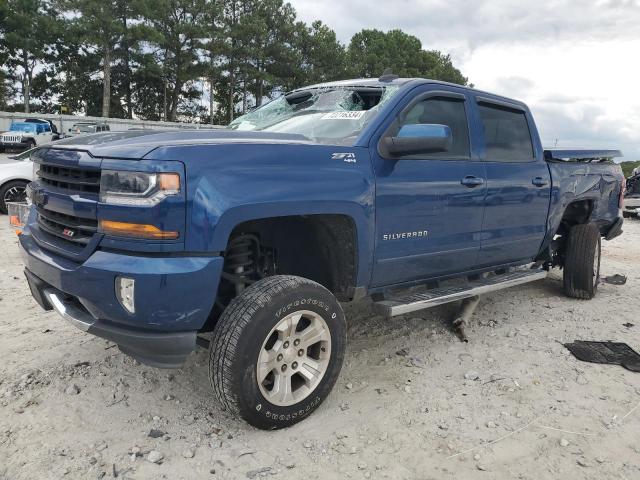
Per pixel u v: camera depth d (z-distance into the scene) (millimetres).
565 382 3568
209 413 3086
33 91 59031
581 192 5273
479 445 2838
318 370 3021
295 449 2762
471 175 3961
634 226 12336
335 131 3520
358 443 2826
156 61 48500
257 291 2764
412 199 3508
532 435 2938
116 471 2549
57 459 2619
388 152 3365
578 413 3176
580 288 5461
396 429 2965
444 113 3932
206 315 2639
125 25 45719
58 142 3125
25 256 3166
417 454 2750
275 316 2732
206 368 3645
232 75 50062
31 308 4730
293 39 50625
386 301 3631
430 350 4059
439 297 3805
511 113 4629
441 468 2643
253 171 2725
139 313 2520
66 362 3646
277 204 2766
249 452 2723
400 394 3357
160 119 60406
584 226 5492
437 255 3814
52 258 2873
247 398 2695
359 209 3172
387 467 2643
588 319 4895
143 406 3137
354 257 3281
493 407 3225
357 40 62156
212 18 48031
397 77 3967
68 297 2967
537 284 6230
